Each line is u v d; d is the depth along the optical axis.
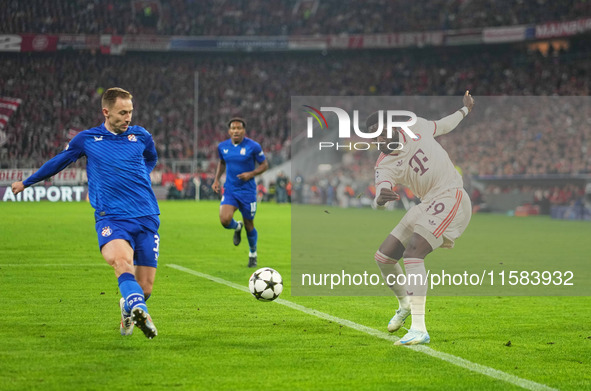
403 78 159.25
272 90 157.75
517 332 19.98
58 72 152.38
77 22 157.88
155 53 163.12
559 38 144.00
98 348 17.08
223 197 34.97
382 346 17.83
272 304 24.28
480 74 154.25
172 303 24.16
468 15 156.25
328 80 161.12
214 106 151.62
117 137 17.72
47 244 43.78
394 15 162.88
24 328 19.33
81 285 27.56
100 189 17.33
